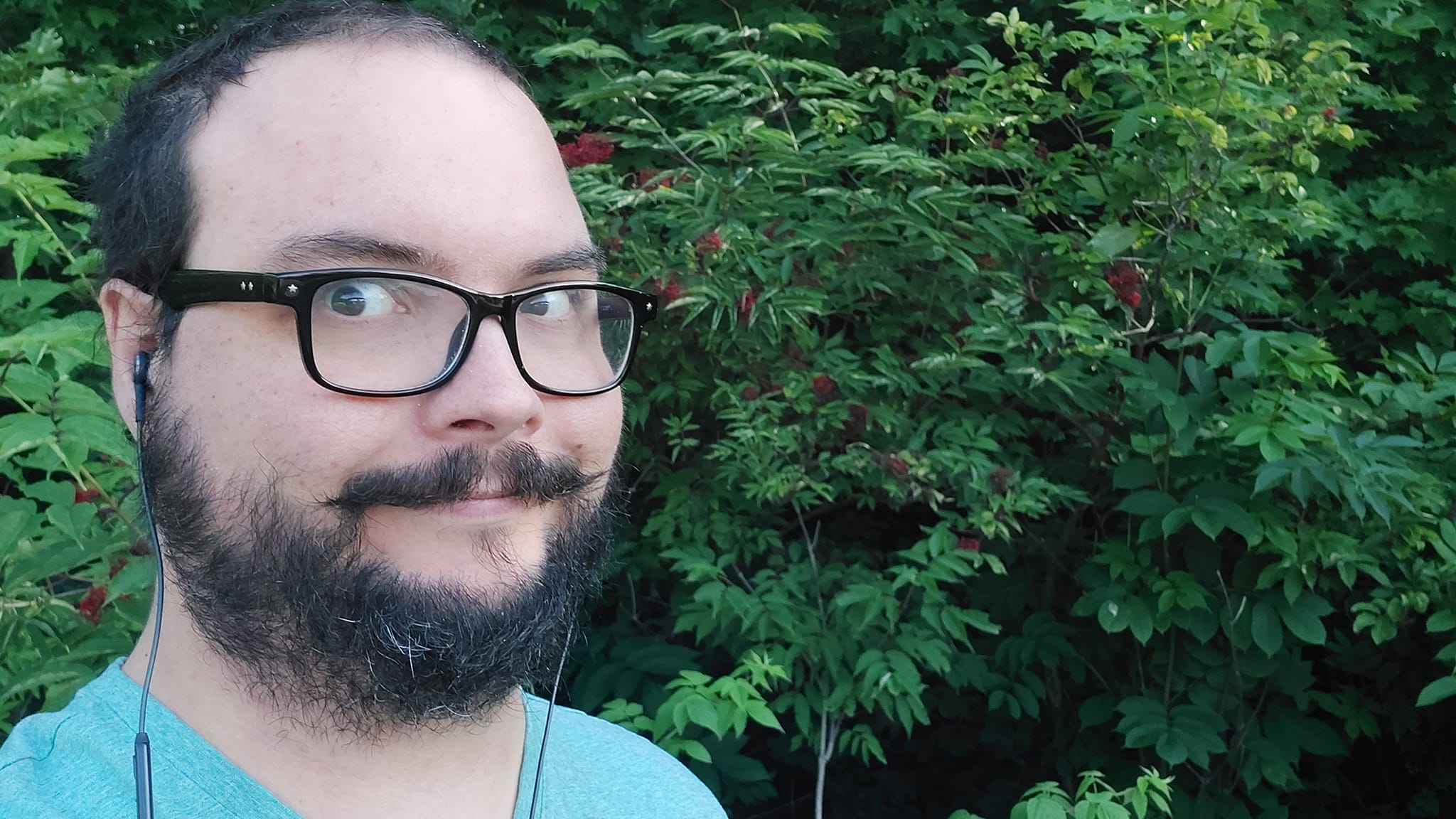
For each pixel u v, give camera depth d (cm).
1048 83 273
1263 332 236
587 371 84
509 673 78
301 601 69
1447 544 239
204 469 71
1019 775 327
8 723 152
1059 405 259
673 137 297
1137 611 252
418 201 71
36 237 162
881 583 233
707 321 242
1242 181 252
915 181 263
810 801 350
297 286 68
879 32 355
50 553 142
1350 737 293
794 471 239
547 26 321
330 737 77
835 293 272
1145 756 281
